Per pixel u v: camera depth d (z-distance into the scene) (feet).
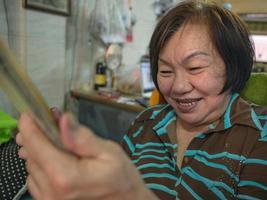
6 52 0.76
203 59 2.33
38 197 0.85
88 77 6.88
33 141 0.80
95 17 6.56
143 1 7.58
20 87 0.79
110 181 0.80
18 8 5.04
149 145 2.86
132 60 7.72
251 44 2.52
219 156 2.33
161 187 2.50
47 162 0.78
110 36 6.97
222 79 2.42
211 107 2.49
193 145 2.47
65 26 6.01
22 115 0.84
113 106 5.99
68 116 0.80
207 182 2.29
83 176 0.78
